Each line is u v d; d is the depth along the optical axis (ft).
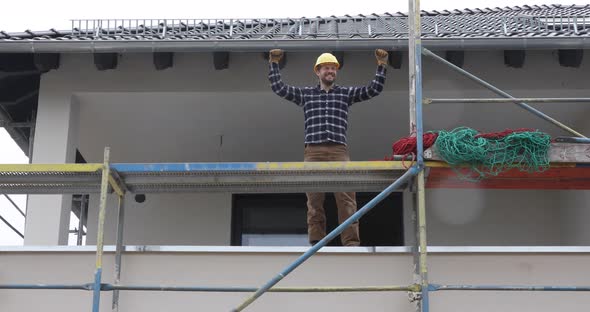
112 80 33.76
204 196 39.52
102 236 22.86
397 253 24.21
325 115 26.21
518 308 23.72
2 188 25.70
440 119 35.96
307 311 23.81
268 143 38.63
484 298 23.79
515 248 24.11
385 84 33.42
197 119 36.11
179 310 23.98
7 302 24.00
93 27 32.37
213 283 24.08
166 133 37.55
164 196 39.58
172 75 33.83
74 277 24.25
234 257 24.30
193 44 31.53
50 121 33.24
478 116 35.53
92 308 22.93
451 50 31.45
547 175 25.40
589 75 33.14
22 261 24.38
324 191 25.53
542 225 38.73
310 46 31.45
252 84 33.68
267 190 25.71
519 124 36.29
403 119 35.88
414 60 25.20
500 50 31.91
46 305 24.02
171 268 24.25
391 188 22.98
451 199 39.09
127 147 39.04
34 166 23.62
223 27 34.06
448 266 24.08
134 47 31.53
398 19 36.45
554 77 33.19
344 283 23.97
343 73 33.47
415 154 23.57
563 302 23.75
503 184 26.32
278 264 24.18
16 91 35.60
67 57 33.99
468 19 36.65
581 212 35.27
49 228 31.53
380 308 23.72
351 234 25.91
